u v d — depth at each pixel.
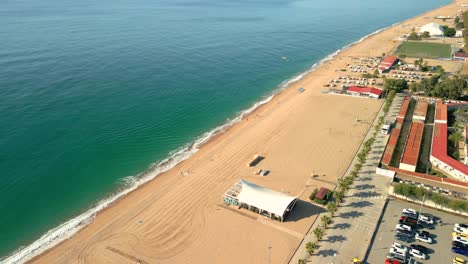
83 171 109.12
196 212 89.81
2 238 83.94
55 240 82.69
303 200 93.31
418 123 130.25
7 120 136.00
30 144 121.12
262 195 88.50
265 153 118.00
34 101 153.75
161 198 96.25
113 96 164.12
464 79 164.00
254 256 75.44
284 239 79.88
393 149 113.44
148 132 133.75
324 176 103.75
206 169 109.81
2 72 187.38
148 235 82.56
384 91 168.25
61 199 97.06
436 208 87.56
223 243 79.31
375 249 75.69
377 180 99.62
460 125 128.50
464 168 97.94
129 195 98.38
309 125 137.38
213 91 177.00
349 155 114.50
